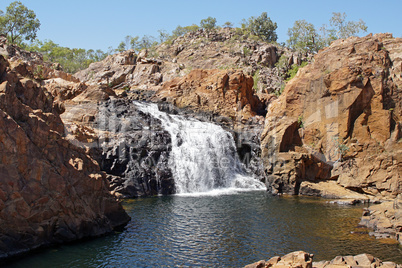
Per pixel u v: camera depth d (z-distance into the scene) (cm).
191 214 2797
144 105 4834
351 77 3775
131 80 9081
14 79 2102
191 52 12344
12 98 1936
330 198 3516
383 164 3519
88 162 2330
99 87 4469
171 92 5459
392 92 3834
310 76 4194
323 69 4194
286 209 2992
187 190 3947
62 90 4381
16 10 9225
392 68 3984
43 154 1992
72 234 2045
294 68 9538
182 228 2408
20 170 1842
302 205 3159
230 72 5634
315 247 2044
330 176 3831
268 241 2152
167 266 1794
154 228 2398
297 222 2573
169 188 3819
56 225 1983
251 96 5803
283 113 4156
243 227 2441
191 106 5244
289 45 12306
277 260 1585
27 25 9331
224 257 1906
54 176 1984
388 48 4138
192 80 5525
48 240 1945
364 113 3778
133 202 3275
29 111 2039
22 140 1853
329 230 2367
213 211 2909
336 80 3850
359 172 3616
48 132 2048
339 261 1672
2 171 1762
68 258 1834
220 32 13812
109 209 2400
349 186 3631
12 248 1783
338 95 3828
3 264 1694
